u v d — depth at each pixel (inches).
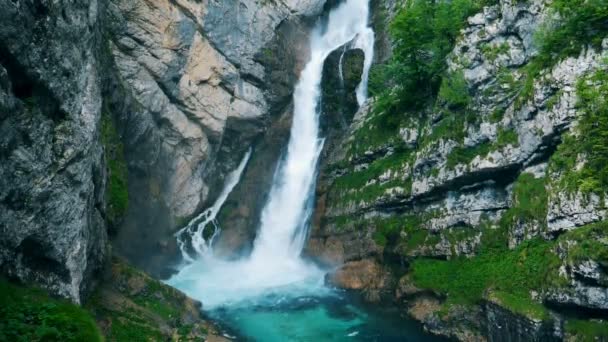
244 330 1097.4
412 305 1160.2
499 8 1173.1
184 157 1553.9
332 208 1541.6
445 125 1250.6
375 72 1718.8
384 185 1401.3
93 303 904.9
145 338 903.1
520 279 973.2
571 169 934.4
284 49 1804.9
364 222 1427.2
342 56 1828.2
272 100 1754.4
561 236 911.0
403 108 1459.2
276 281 1416.1
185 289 1331.2
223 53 1615.4
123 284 1015.6
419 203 1302.9
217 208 1670.8
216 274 1467.8
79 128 808.3
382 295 1249.4
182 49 1504.7
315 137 1759.4
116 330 879.1
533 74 1053.2
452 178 1190.9
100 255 962.1
